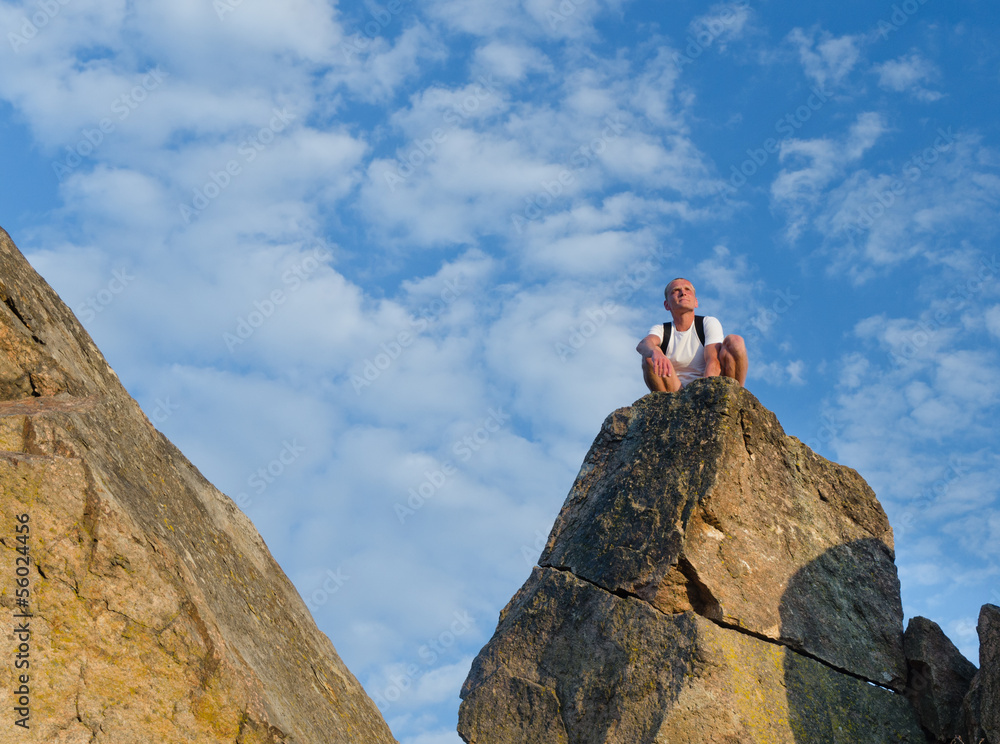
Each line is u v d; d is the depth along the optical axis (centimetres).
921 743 755
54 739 437
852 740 732
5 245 581
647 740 690
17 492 467
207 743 473
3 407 522
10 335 548
